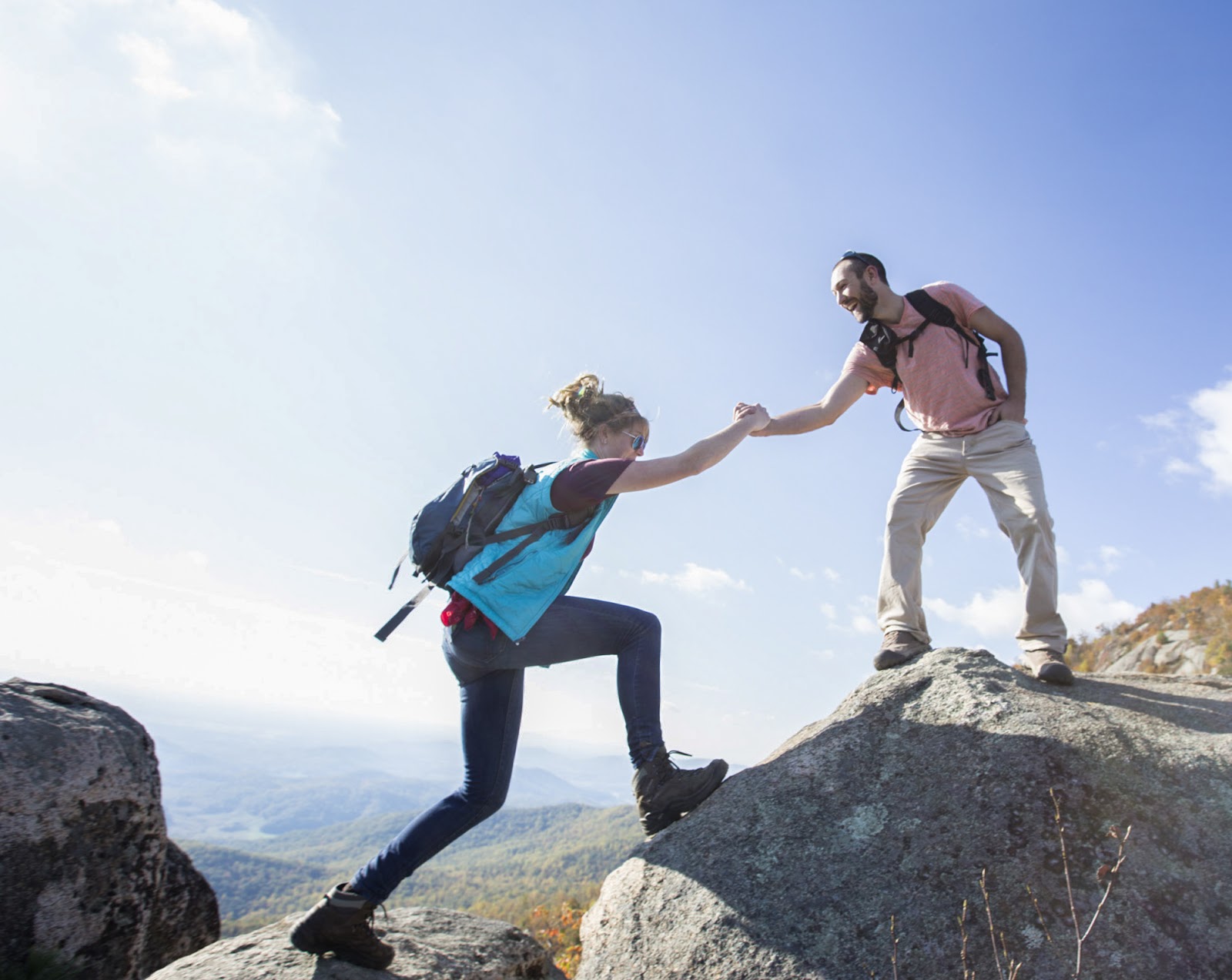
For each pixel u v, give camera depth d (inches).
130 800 135.6
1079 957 83.2
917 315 148.9
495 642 101.0
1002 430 142.5
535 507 101.4
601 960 103.2
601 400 114.9
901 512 150.6
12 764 121.4
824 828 107.6
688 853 109.7
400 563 110.9
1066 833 96.9
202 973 93.6
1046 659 131.4
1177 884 89.3
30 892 118.2
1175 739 107.0
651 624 114.2
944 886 95.7
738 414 117.6
